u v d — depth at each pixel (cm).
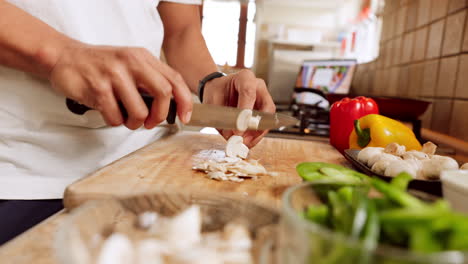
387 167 52
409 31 134
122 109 54
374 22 189
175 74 56
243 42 288
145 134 89
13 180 65
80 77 49
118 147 80
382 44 168
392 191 25
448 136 101
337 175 48
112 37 76
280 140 96
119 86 49
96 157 74
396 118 93
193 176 57
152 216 27
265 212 28
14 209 62
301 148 86
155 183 52
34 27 49
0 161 65
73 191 45
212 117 66
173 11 96
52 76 50
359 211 22
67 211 44
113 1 73
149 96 56
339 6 247
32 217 61
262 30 265
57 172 69
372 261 18
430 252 20
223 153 74
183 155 71
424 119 118
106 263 22
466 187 36
